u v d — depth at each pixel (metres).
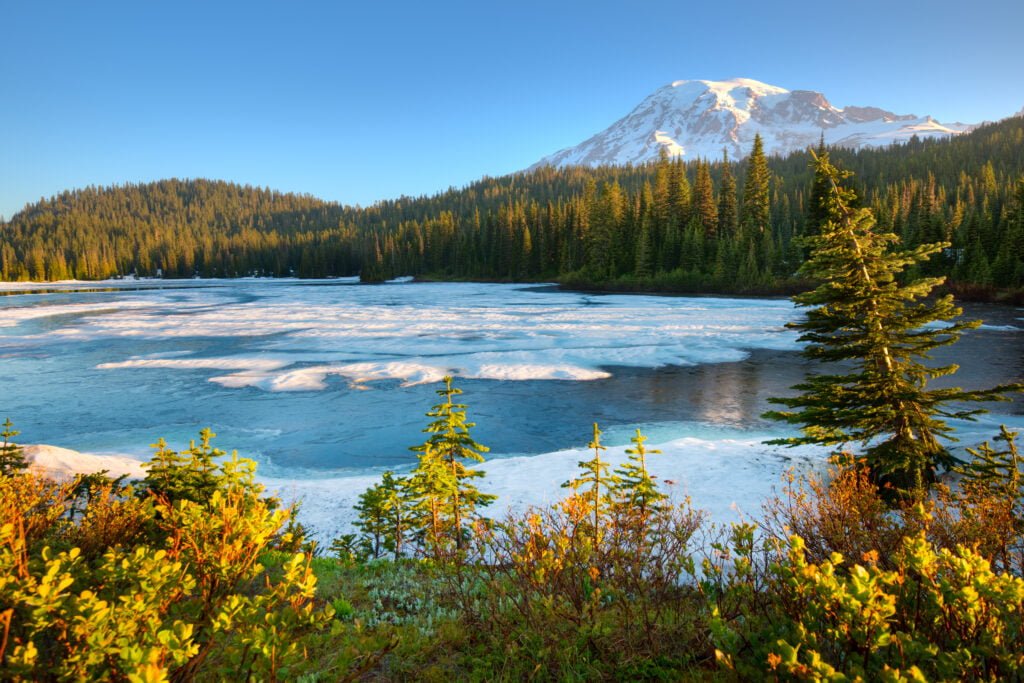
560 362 31.42
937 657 2.61
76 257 177.62
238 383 26.84
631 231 99.25
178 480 7.60
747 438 17.78
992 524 4.72
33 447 11.99
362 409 22.19
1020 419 17.70
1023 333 37.31
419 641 4.22
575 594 4.26
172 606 2.96
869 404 10.25
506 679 3.58
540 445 17.56
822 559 4.73
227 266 184.88
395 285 128.88
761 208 87.06
